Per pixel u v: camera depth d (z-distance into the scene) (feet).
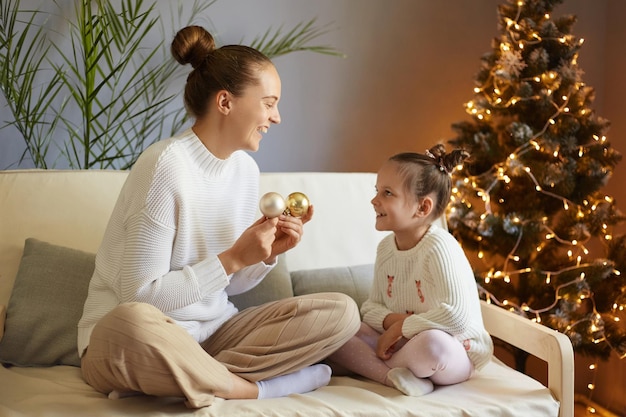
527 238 8.10
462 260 6.22
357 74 9.62
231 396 5.34
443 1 9.82
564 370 5.72
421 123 9.89
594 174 8.07
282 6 9.28
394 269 6.48
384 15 9.64
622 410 9.37
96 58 7.90
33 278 6.30
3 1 8.34
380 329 6.49
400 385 5.62
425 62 9.83
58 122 8.67
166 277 5.44
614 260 8.27
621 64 9.61
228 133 5.75
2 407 4.94
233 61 5.68
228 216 5.97
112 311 5.03
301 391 5.67
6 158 8.54
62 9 8.57
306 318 5.73
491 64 8.51
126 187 5.59
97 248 6.84
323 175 7.79
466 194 8.23
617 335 8.23
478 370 6.22
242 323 5.98
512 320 6.35
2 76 7.91
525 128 7.95
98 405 5.03
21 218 6.72
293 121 9.46
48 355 6.10
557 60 8.35
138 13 8.79
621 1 9.65
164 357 4.92
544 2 8.48
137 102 8.95
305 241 7.50
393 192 6.30
